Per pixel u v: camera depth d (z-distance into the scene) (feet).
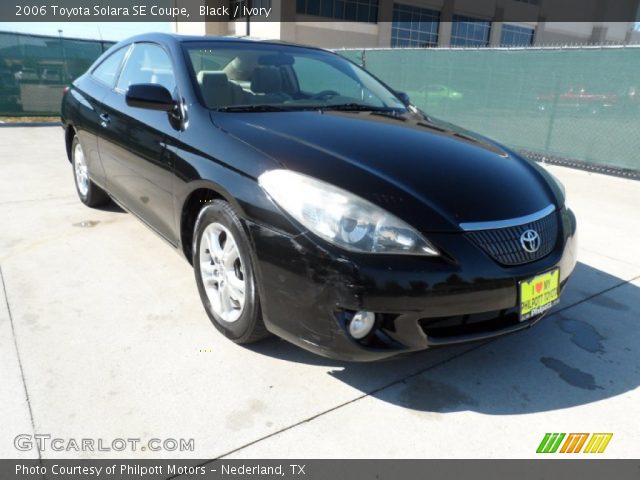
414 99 34.40
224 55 9.95
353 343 6.08
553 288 7.04
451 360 7.78
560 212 7.78
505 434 6.28
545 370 7.62
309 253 6.06
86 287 9.60
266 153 6.92
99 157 12.06
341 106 9.83
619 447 6.14
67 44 39.29
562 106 25.41
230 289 7.56
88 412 6.29
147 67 10.60
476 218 6.45
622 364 7.84
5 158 22.27
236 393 6.76
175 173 8.32
